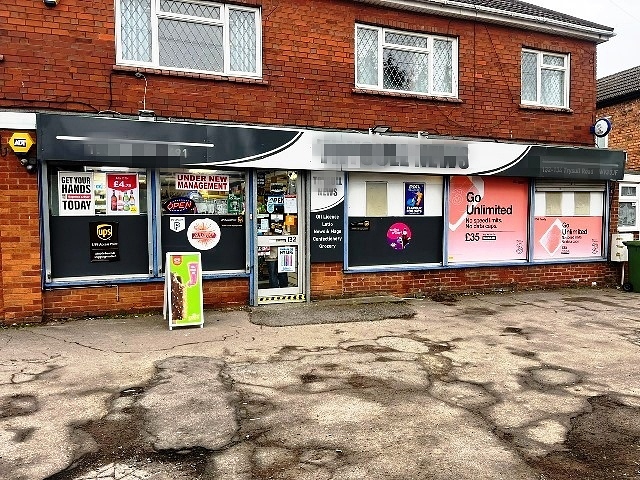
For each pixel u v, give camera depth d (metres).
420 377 5.16
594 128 10.85
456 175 9.72
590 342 6.54
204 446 3.66
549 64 10.74
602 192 11.10
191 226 8.06
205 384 4.91
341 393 4.71
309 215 8.65
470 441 3.77
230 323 7.34
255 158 8.00
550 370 5.42
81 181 7.47
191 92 7.87
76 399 4.52
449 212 9.77
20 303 7.12
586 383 5.02
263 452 3.58
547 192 10.64
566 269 10.82
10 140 6.89
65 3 7.19
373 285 9.23
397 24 9.23
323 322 7.48
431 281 9.66
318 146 8.42
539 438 3.82
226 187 8.23
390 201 9.31
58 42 7.17
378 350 6.11
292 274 8.73
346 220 8.90
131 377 5.09
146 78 7.61
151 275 7.79
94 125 7.12
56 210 7.38
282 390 4.77
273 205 8.55
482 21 9.82
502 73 10.06
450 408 4.38
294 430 3.93
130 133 7.31
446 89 9.84
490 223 10.16
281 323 7.37
